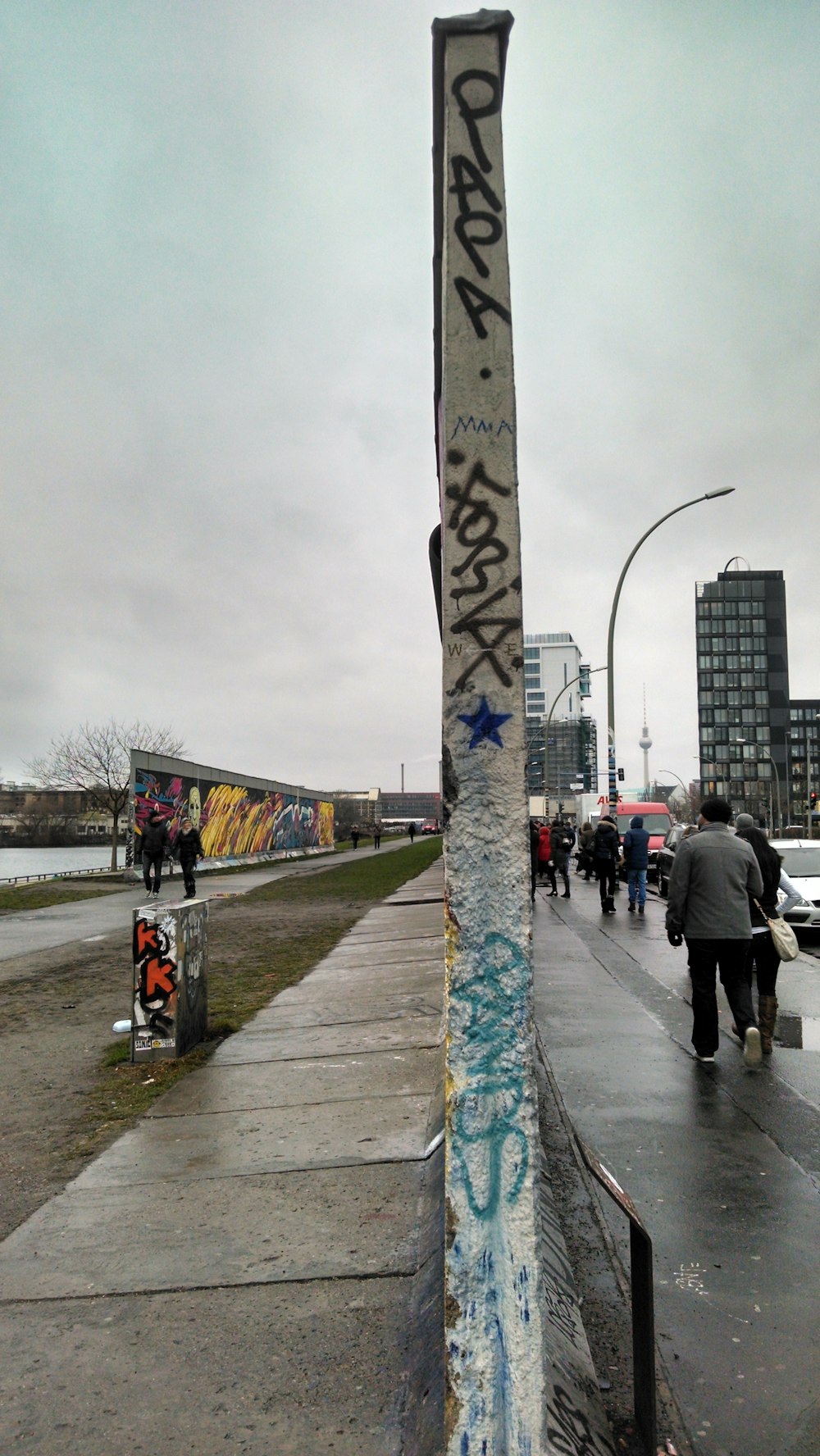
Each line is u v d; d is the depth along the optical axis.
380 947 13.16
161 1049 7.02
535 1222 2.02
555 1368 2.53
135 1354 3.08
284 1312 3.32
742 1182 4.73
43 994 10.21
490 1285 2.01
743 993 7.01
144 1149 5.07
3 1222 4.18
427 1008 8.58
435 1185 4.20
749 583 159.25
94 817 53.00
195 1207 4.27
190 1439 2.65
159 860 24.59
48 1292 3.52
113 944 14.55
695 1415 2.87
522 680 2.08
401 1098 5.80
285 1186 4.46
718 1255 3.94
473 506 2.13
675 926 7.08
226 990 10.05
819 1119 5.69
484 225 2.20
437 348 2.93
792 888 7.75
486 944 2.05
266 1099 5.91
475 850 2.06
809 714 157.50
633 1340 2.51
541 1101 6.01
